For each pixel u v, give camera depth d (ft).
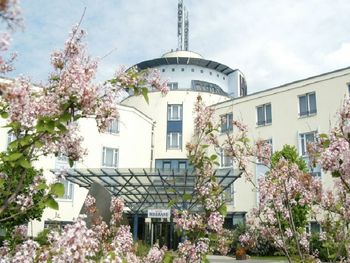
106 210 19.92
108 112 12.09
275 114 97.14
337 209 18.71
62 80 11.21
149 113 122.72
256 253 79.56
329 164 13.98
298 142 91.45
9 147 10.82
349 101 13.85
